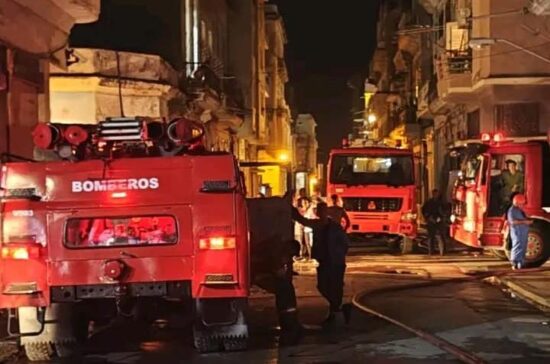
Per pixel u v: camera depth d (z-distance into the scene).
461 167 24.17
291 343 11.97
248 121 43.16
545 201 21.77
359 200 27.05
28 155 17.45
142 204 10.42
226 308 10.95
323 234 13.66
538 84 29.33
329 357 10.97
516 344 11.69
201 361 10.76
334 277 13.54
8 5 15.64
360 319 14.04
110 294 10.40
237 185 10.49
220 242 10.37
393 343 11.91
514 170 21.83
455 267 22.19
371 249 29.25
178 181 10.45
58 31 18.92
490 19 29.31
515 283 17.56
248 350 11.44
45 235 10.41
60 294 10.41
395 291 17.42
